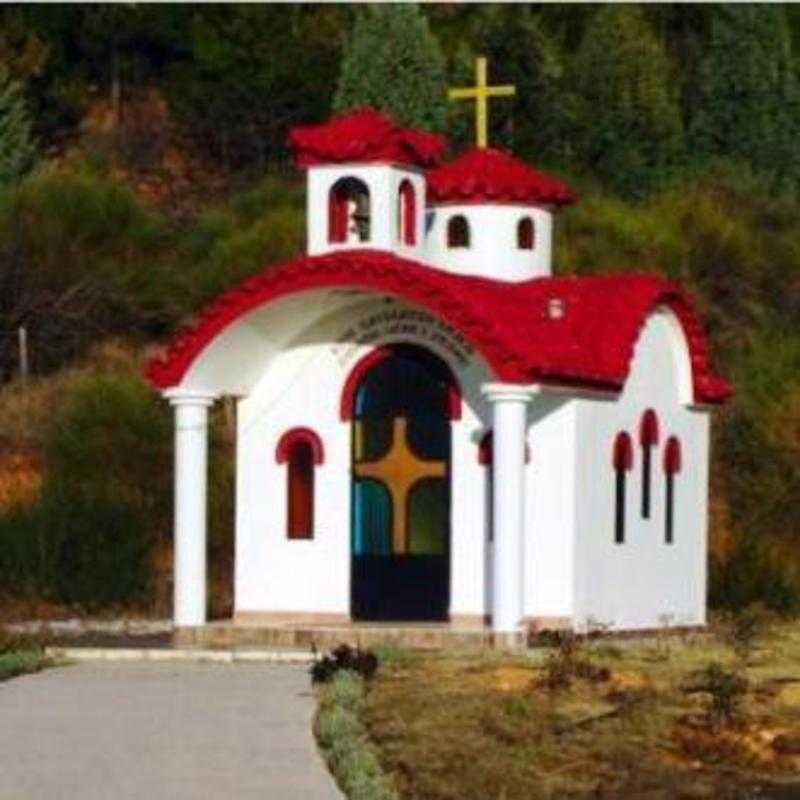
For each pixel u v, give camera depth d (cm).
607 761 2808
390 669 3428
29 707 3138
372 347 4088
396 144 3988
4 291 6569
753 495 5728
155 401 5678
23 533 5125
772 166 7900
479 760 2767
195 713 3075
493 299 3912
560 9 9375
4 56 8606
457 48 8550
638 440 4209
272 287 3912
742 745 2892
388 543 4097
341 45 8650
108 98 8881
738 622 4281
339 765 2638
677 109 8038
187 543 4034
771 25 8100
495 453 3800
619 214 7012
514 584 3791
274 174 8012
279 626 4025
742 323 6756
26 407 6034
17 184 7388
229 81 8475
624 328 4112
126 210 7031
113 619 4947
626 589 4159
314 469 4119
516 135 7750
